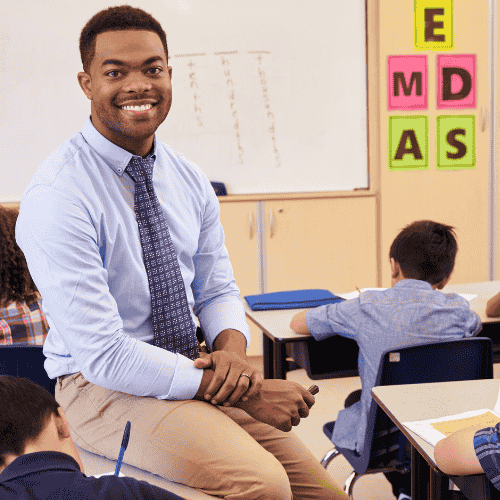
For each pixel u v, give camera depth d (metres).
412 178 3.65
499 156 3.71
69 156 1.16
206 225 1.39
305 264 3.61
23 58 3.24
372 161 3.60
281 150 3.53
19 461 0.69
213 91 3.42
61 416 0.77
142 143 1.22
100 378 1.08
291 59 3.45
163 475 1.08
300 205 3.55
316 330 1.80
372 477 2.28
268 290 3.59
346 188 3.62
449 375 1.56
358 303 1.72
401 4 3.48
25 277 1.65
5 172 3.32
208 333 1.36
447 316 1.66
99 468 1.14
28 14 3.21
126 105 1.15
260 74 3.44
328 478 1.26
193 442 1.05
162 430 1.07
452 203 3.71
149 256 1.20
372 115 3.57
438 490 1.16
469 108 3.64
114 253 1.17
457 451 0.97
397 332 1.64
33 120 3.30
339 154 3.58
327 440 2.60
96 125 1.19
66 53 3.27
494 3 3.56
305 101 3.50
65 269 1.06
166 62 1.22
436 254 1.73
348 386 3.29
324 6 3.44
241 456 1.04
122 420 1.12
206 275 1.41
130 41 1.14
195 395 1.11
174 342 1.23
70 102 3.31
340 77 3.51
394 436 1.61
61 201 1.08
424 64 3.55
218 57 3.40
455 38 3.56
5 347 1.32
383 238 3.67
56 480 0.68
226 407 1.22
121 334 1.10
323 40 3.46
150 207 1.21
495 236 3.78
